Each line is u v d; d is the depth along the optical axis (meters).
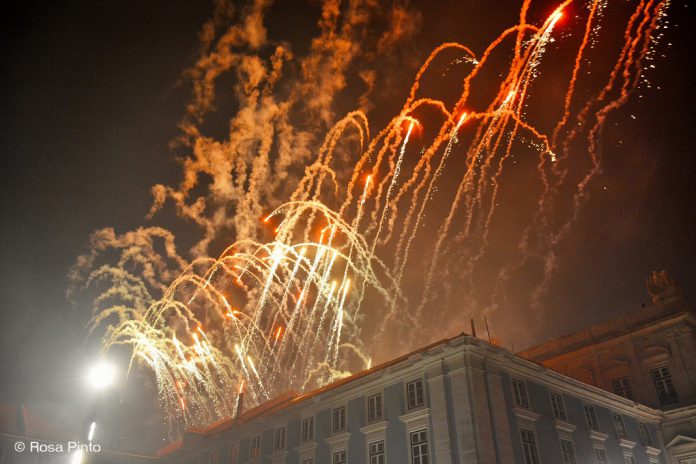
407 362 25.94
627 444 30.20
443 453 22.50
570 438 26.67
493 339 28.83
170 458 44.81
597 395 30.34
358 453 26.84
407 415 24.83
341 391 29.42
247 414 39.31
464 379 23.34
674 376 35.53
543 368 26.89
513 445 23.08
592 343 40.25
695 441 32.09
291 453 31.38
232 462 36.53
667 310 37.66
